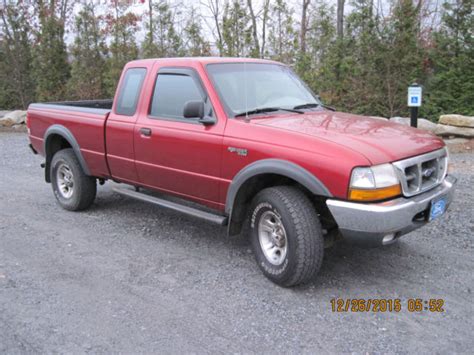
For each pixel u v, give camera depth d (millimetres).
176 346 3197
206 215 4551
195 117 4316
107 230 5543
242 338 3287
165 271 4395
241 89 4637
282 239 3947
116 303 3791
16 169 9281
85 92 16859
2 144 12539
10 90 19203
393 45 11891
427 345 3191
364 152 3561
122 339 3285
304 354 3102
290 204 3781
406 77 11922
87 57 17203
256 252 4207
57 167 6320
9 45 18734
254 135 4070
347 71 12711
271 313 3627
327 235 4195
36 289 4035
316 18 16266
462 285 4043
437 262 4512
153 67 5121
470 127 10000
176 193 4957
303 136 3824
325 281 4156
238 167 4156
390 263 4508
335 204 3580
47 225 5734
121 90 5457
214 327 3432
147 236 5336
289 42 13320
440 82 12070
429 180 4004
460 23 11836
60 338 3301
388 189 3537
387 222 3486
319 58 13344
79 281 4188
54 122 6277
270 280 4129
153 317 3574
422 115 12203
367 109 12445
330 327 3426
